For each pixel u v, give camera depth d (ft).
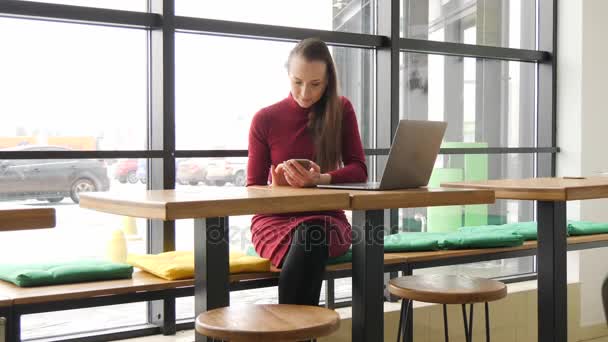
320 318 5.82
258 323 5.65
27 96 9.63
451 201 7.06
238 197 5.90
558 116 15.03
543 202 8.63
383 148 12.59
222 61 11.10
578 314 14.05
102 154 9.97
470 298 7.22
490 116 14.74
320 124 8.70
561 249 8.61
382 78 12.68
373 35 12.50
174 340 10.20
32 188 9.64
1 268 7.79
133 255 8.91
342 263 8.47
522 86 15.16
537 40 15.33
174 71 10.31
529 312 13.00
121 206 5.94
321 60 8.43
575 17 14.64
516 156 15.05
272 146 8.77
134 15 10.10
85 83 10.07
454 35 14.21
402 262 9.19
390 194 6.68
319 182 7.72
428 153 7.56
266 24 11.35
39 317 9.95
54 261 8.21
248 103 11.39
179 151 10.48
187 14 10.78
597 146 14.82
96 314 10.39
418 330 11.69
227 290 6.55
